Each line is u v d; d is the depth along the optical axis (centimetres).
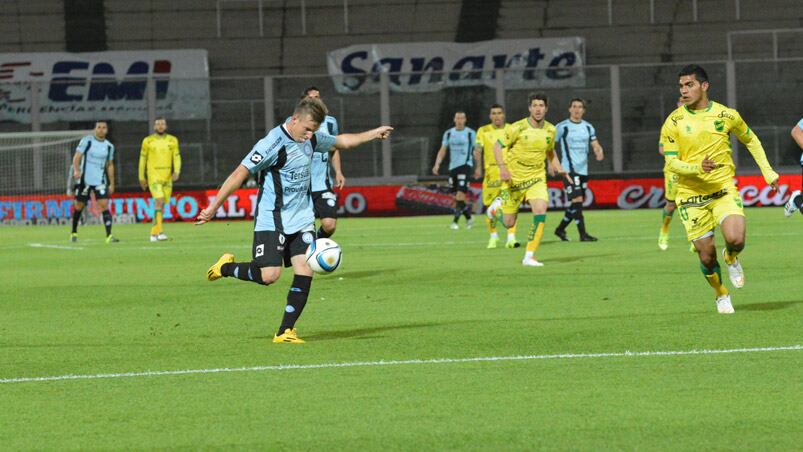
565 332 2498
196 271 4356
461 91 9125
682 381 1877
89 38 10644
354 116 9206
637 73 9088
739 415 1617
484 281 3734
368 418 1634
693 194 2666
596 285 3538
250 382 1939
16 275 4344
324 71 10525
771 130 8950
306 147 2334
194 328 2712
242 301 3294
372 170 9231
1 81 10131
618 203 8900
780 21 10581
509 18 10719
